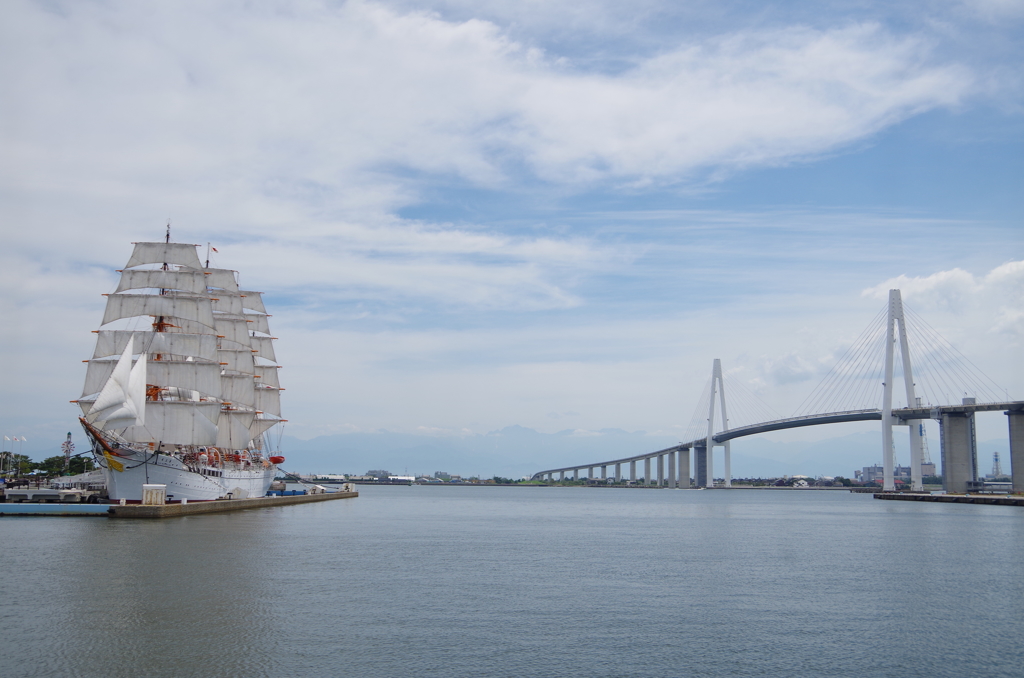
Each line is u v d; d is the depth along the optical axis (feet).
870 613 131.44
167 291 391.86
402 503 595.88
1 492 327.26
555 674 95.30
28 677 92.12
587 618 124.67
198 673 94.12
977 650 109.19
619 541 253.85
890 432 646.33
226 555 187.21
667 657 103.30
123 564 169.07
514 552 214.48
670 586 156.25
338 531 272.10
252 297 510.99
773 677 96.22
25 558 174.81
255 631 112.78
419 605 132.46
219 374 381.40
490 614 126.52
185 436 351.67
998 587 158.61
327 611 126.41
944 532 298.35
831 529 314.55
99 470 412.98
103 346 368.68
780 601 141.28
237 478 398.62
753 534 288.10
